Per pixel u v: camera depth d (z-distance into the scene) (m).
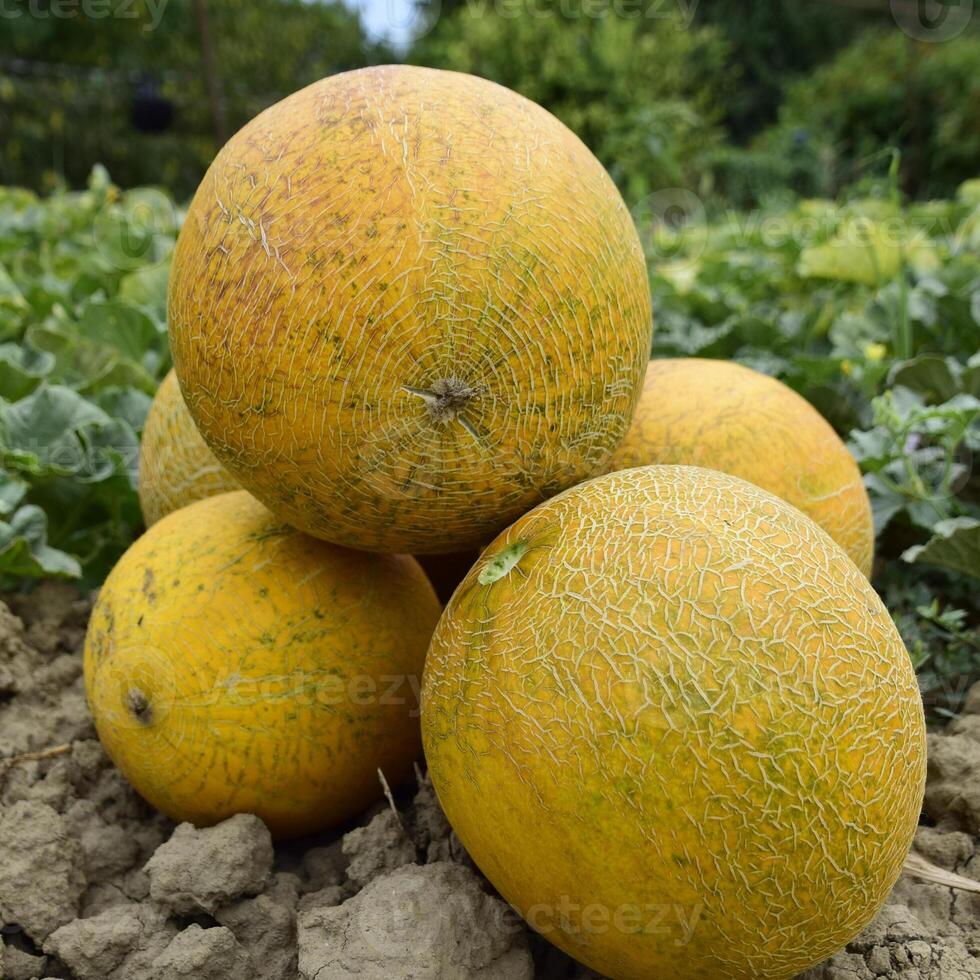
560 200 0.35
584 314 0.35
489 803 0.31
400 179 0.33
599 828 0.29
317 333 0.33
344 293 0.33
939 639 0.55
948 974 0.35
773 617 0.29
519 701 0.30
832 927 0.30
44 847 0.39
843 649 0.30
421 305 0.33
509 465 0.36
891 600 0.58
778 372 0.72
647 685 0.28
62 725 0.49
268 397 0.34
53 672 0.52
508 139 0.35
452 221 0.33
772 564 0.30
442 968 0.33
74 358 0.76
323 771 0.40
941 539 0.53
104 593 0.42
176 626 0.39
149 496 0.52
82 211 1.25
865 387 0.70
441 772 0.33
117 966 0.37
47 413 0.61
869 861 0.30
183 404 0.49
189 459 0.49
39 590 0.57
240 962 0.37
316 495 0.36
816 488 0.46
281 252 0.33
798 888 0.29
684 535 0.31
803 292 1.07
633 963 0.31
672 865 0.28
